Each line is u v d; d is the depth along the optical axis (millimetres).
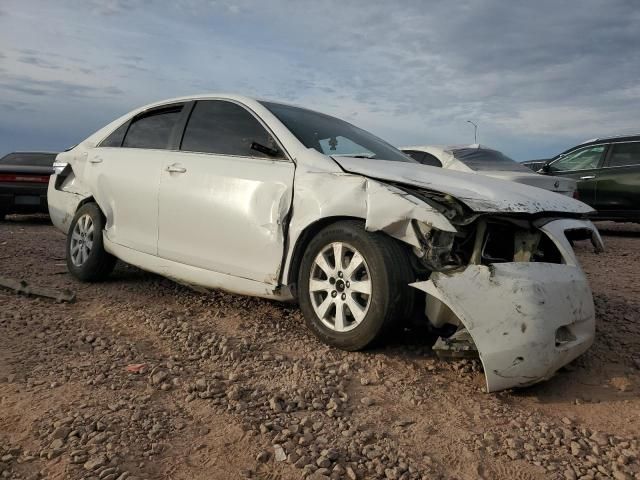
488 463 2408
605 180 10414
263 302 4590
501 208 3121
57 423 2572
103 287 5145
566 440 2600
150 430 2561
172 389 2998
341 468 2293
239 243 3906
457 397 2990
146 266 4641
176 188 4348
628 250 8383
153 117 5043
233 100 4418
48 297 4609
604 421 2812
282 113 4234
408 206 3121
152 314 4238
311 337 3742
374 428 2648
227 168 4078
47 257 6746
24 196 10836
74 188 5586
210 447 2447
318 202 3502
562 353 2941
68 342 3619
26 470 2250
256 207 3809
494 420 2766
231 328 3953
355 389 3033
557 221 3369
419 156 8625
